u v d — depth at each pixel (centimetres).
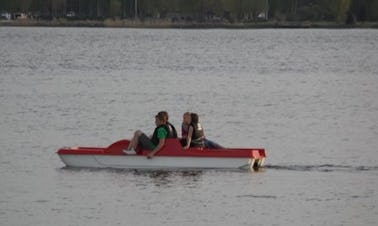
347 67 19425
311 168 7562
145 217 6094
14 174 7244
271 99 12450
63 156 7444
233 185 6919
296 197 6600
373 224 5997
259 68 18800
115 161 7394
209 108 11344
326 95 13062
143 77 15975
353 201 6519
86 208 6297
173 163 7356
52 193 6662
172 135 7394
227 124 9975
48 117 10331
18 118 10244
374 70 18600
